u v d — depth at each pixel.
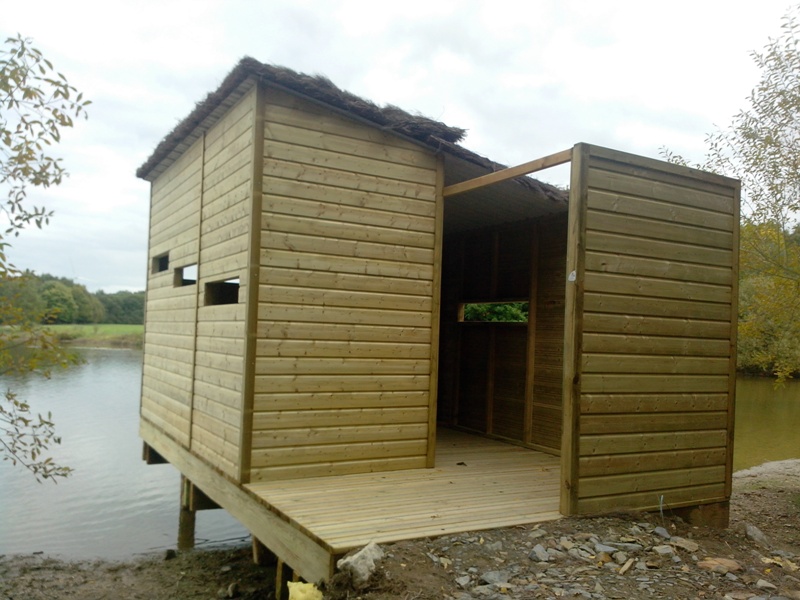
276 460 5.12
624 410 4.68
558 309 7.04
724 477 5.27
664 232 4.91
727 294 5.34
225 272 5.69
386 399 5.65
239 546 8.31
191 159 6.99
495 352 8.11
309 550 3.87
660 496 4.86
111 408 19.83
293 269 5.21
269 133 5.14
